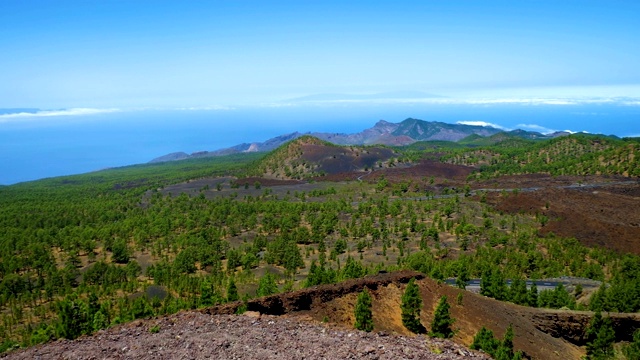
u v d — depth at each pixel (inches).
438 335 2598.4
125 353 1523.1
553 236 7066.9
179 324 1877.5
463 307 3157.0
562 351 3255.4
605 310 4232.3
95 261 6437.0
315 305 2682.1
